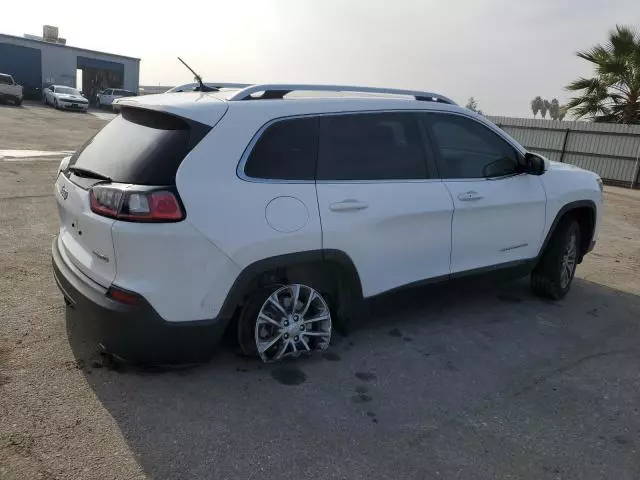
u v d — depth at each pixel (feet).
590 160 59.06
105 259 9.64
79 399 9.76
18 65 127.13
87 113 110.01
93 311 9.66
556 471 8.73
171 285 9.48
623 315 15.92
